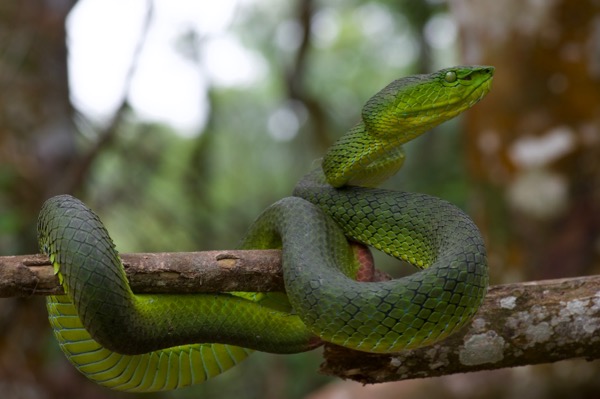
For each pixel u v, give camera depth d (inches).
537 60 28.4
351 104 57.0
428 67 49.6
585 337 19.2
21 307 30.7
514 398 27.3
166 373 19.7
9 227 29.0
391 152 21.5
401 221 20.3
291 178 53.0
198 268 18.8
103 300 18.1
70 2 35.9
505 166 28.8
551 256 28.1
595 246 27.7
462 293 18.7
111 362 19.2
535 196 28.3
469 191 32.6
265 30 60.7
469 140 29.6
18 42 34.4
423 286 18.6
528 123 28.5
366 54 58.9
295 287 18.9
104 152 35.9
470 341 19.3
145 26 34.3
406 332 18.7
